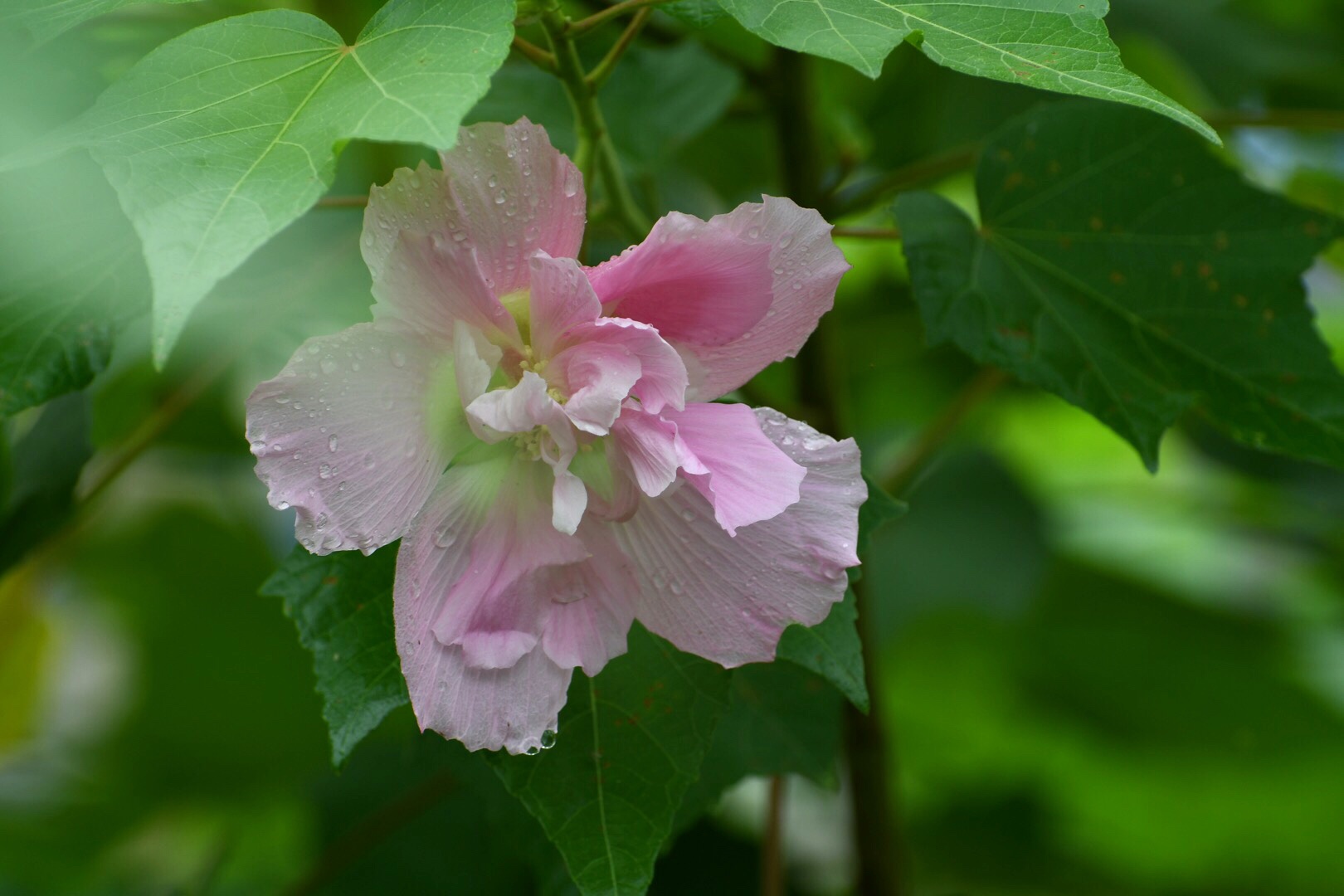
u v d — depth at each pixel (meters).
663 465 0.71
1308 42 1.02
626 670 0.73
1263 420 0.80
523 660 0.72
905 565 1.06
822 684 0.79
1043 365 0.79
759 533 0.72
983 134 0.92
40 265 0.75
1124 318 0.80
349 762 0.96
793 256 0.71
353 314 0.86
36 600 1.10
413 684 0.71
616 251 0.83
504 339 0.72
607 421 0.70
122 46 0.83
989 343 0.79
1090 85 0.70
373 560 0.73
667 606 0.73
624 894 0.71
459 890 0.92
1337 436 0.79
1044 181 0.81
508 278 0.71
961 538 1.07
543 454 0.72
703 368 0.73
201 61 0.70
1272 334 0.80
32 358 0.75
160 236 0.67
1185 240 0.81
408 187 0.70
